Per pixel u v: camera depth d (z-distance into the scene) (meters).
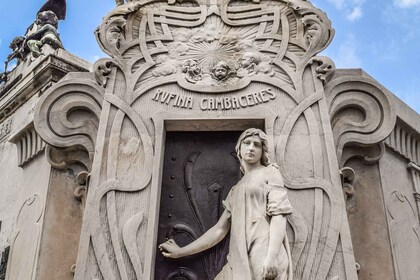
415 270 4.48
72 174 4.73
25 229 4.75
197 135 4.64
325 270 3.79
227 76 4.68
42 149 5.05
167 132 4.64
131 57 4.81
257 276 3.43
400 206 4.69
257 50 4.82
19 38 8.07
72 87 4.74
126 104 4.54
